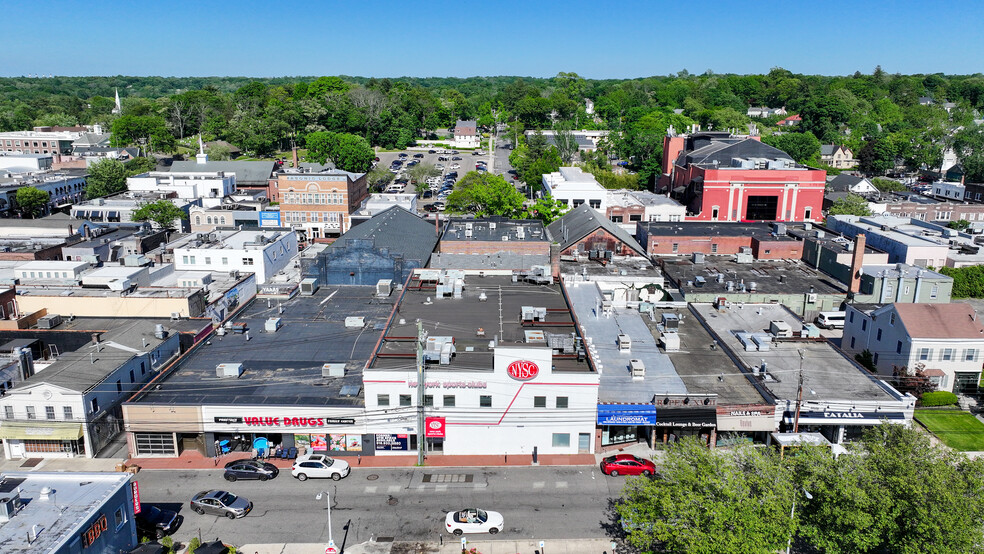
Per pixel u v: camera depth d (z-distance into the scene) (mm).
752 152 143625
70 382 55562
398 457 56375
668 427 58000
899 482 37656
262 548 44625
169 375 59406
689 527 38094
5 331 67812
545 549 44781
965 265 97375
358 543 45250
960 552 35438
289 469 54656
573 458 56219
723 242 105625
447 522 46219
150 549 41281
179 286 83750
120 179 156750
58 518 37938
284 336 67750
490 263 87375
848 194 147125
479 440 56281
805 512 40500
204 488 51625
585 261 94188
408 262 84062
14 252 94312
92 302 74375
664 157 172250
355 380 58969
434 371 54406
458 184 150875
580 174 160250
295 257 106812
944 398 65500
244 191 168625
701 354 65125
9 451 56000
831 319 84875
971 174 196000
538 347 54156
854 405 55312
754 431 57094
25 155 189875
